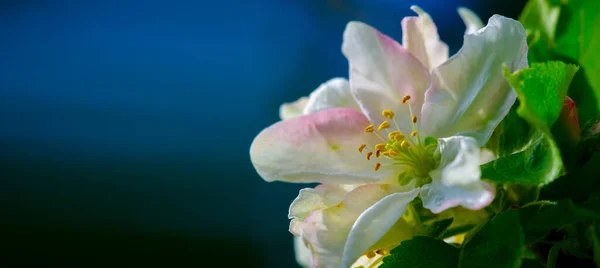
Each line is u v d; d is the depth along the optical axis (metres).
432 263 0.26
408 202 0.27
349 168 0.28
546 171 0.26
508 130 0.27
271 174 0.28
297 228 0.28
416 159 0.28
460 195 0.26
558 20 0.29
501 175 0.26
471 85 0.28
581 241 0.26
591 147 0.26
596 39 0.29
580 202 0.26
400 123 0.29
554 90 0.26
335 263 0.27
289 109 0.32
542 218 0.26
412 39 0.29
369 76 0.29
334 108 0.29
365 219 0.27
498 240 0.26
